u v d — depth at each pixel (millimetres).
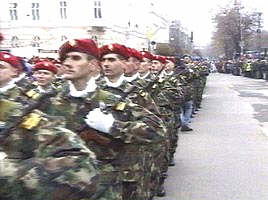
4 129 2074
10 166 1790
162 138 3414
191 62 16734
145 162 4254
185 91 10539
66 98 3049
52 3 46062
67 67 3092
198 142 10070
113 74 3916
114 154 3174
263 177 7078
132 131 3176
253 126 12492
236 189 6449
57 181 1847
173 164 7820
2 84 3588
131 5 57219
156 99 5922
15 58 4176
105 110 3115
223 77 47875
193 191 6344
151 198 5051
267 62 38500
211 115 15055
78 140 2074
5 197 1778
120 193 3295
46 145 2045
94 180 1956
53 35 46094
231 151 9055
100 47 3949
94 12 46812
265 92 25391
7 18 44906
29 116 2117
